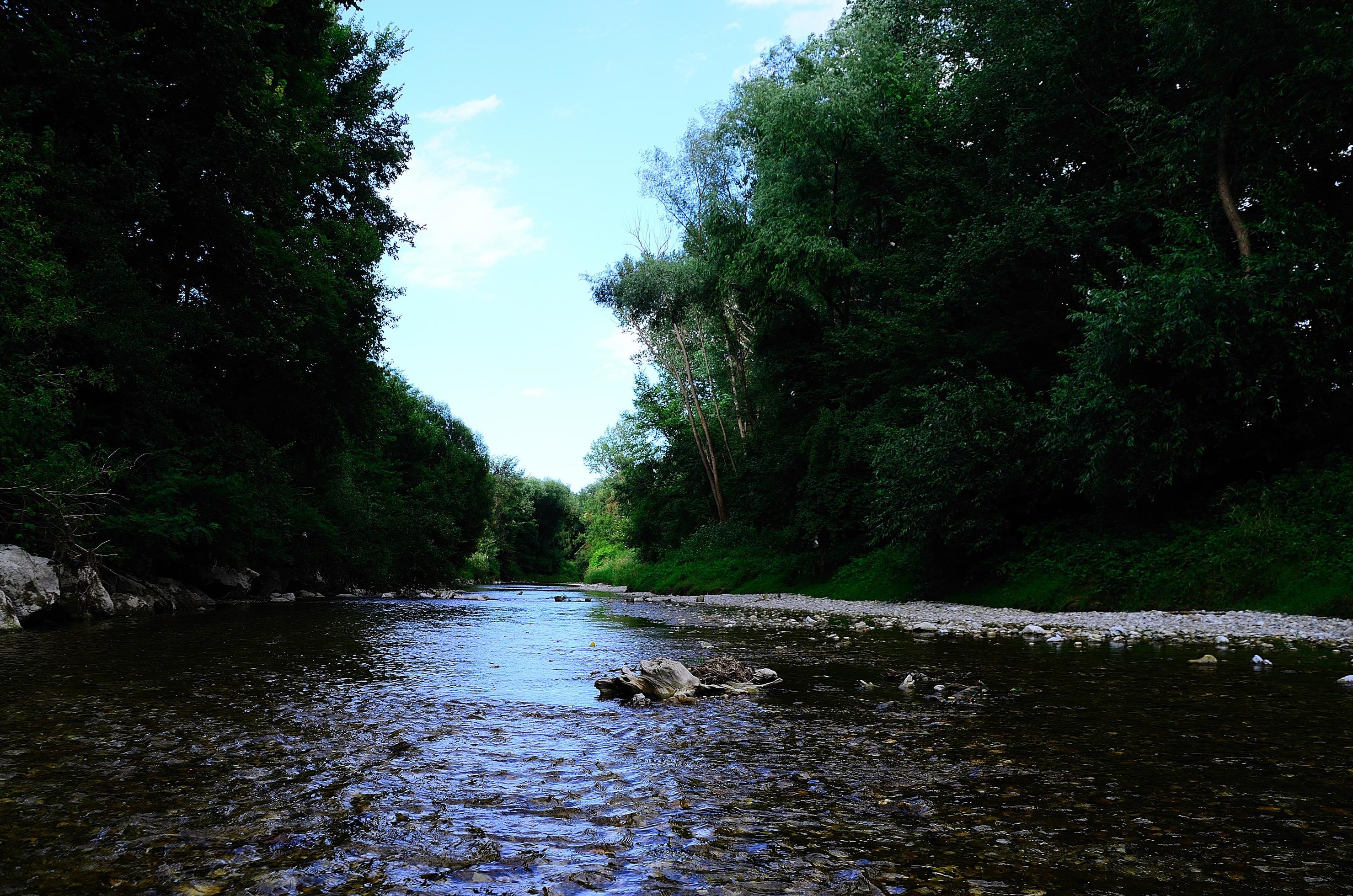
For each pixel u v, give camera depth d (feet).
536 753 13.57
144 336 51.39
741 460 144.56
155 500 51.01
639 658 28.35
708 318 146.61
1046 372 77.51
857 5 111.45
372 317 89.04
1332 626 37.42
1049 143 78.28
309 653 28.66
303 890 7.52
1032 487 65.62
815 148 104.06
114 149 54.54
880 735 15.17
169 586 56.65
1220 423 53.67
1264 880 7.91
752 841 9.09
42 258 44.78
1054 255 72.08
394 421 157.38
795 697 20.07
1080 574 57.00
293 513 79.25
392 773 12.07
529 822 9.75
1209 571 50.19
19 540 39.99
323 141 78.07
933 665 26.25
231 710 17.02
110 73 52.34
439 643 33.81
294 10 72.95
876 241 113.29
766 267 109.29
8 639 30.71
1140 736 14.99
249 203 63.31
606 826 9.64
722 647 32.81
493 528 318.65
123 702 17.71
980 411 65.36
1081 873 8.11
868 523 74.28
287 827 9.50
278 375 74.38
